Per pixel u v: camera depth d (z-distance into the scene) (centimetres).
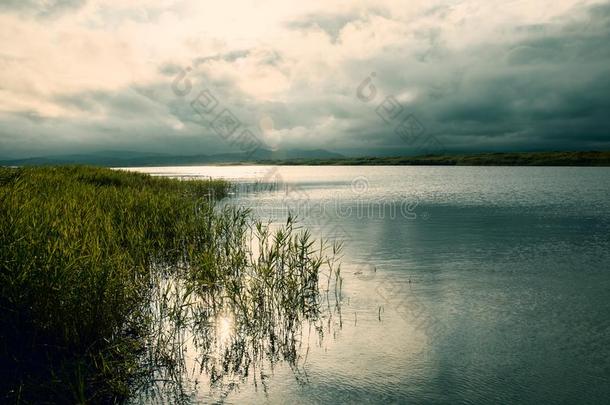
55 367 579
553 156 11369
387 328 766
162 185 2597
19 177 1498
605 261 1234
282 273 974
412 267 1188
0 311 614
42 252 679
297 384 577
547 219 2055
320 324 785
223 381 583
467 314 831
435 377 595
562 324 779
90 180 2131
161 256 1121
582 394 550
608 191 3509
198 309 834
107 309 663
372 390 561
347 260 1270
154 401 531
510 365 628
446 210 2453
